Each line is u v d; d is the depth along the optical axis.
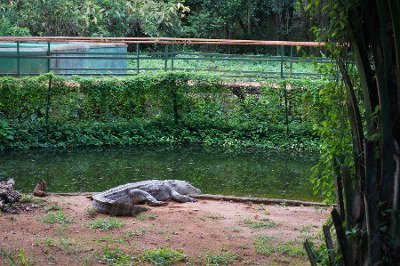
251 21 33.00
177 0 31.61
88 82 20.56
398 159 5.16
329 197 7.48
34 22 27.81
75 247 8.29
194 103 21.25
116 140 20.14
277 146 20.25
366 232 5.39
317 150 19.86
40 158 18.17
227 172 16.95
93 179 15.88
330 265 5.75
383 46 5.25
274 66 26.08
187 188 12.15
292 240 9.00
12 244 8.31
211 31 32.81
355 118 5.75
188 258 8.09
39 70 21.66
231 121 21.06
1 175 15.99
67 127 20.02
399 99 5.25
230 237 9.05
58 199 11.08
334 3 5.79
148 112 21.23
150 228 9.30
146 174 16.59
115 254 8.10
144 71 24.41
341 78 6.74
